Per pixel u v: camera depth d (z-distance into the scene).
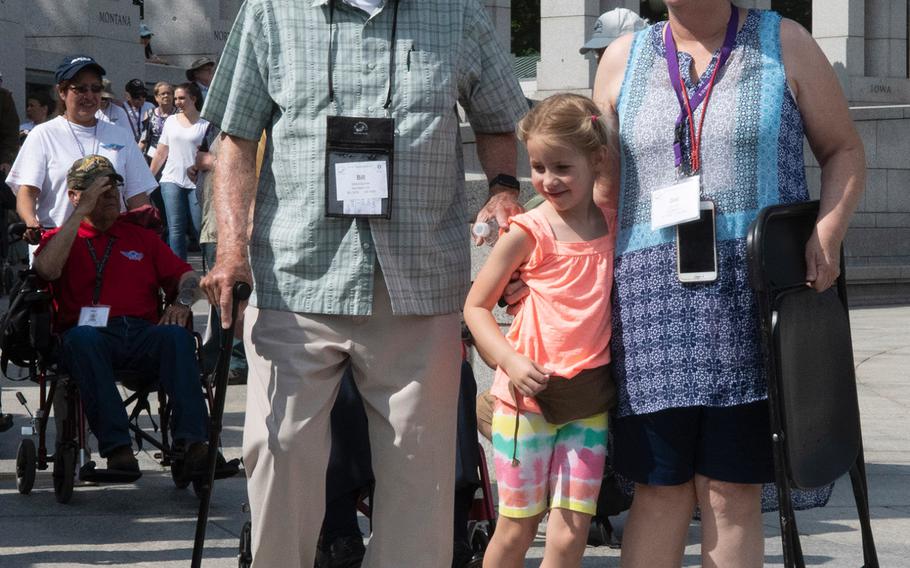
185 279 7.63
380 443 4.54
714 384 4.23
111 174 7.68
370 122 4.39
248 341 4.57
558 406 4.48
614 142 4.52
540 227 4.50
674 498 4.41
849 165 4.33
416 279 4.43
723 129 4.24
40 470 7.88
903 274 20.72
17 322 7.43
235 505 7.41
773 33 4.31
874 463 8.55
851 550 6.44
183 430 7.18
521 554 4.72
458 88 4.56
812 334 4.23
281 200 4.48
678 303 4.29
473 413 5.57
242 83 4.49
